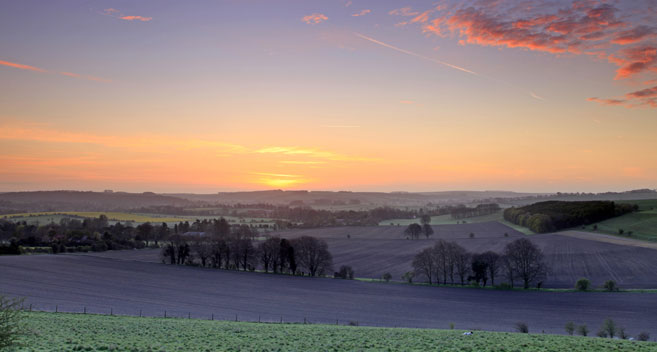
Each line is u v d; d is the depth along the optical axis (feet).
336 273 386.93
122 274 379.35
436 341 118.21
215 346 104.42
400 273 414.41
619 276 337.11
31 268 386.73
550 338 128.57
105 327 137.59
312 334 134.10
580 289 301.02
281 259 412.57
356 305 267.59
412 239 631.15
